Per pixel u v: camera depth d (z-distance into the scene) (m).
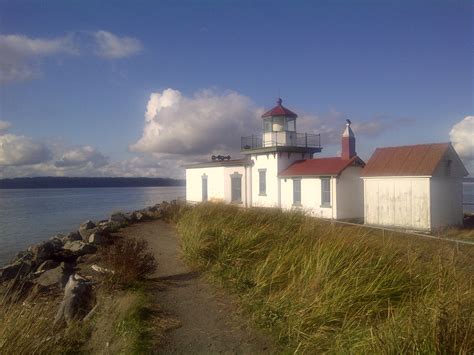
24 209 52.50
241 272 9.11
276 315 6.66
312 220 12.96
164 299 8.20
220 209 16.42
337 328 5.90
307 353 5.57
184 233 13.47
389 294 6.57
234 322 6.94
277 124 30.47
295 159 29.80
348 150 25.88
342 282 6.93
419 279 7.06
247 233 11.04
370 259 7.73
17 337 6.29
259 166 30.72
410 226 20.67
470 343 4.49
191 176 37.44
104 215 41.09
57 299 9.74
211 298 8.19
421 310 5.29
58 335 7.12
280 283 7.95
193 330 6.69
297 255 8.69
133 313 7.19
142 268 9.51
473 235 17.77
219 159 36.94
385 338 4.82
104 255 10.73
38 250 14.64
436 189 20.48
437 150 21.00
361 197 25.88
